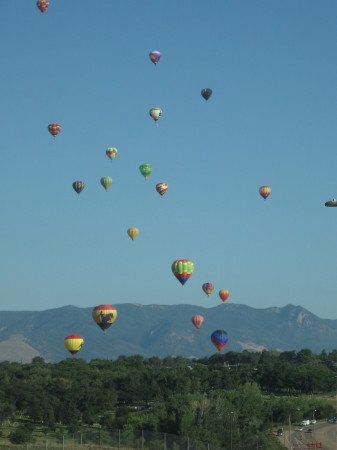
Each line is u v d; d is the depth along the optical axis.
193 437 106.12
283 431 131.62
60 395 172.00
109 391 180.75
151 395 188.12
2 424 149.75
